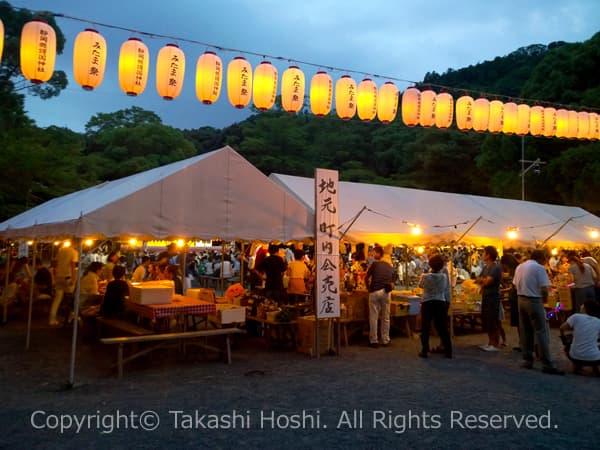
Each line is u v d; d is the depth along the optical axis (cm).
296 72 738
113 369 679
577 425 464
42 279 1238
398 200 1138
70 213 722
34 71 572
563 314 1091
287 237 766
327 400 539
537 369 698
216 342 877
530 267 698
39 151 1889
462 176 3884
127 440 419
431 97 832
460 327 1100
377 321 872
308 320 795
